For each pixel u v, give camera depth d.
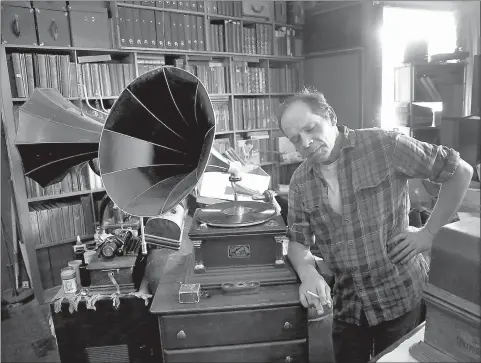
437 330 0.92
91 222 3.30
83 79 3.16
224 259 1.49
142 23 3.37
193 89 1.50
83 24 3.10
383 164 1.29
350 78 4.27
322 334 1.99
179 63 3.69
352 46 4.18
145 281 1.69
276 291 1.41
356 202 1.30
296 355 1.40
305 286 1.32
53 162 2.05
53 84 3.02
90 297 1.56
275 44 4.33
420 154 1.25
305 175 1.39
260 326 1.37
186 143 1.72
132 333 1.60
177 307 1.34
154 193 1.56
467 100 2.32
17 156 2.88
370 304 1.37
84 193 3.26
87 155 2.06
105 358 1.61
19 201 2.93
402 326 1.36
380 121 4.13
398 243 1.31
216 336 1.37
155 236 1.69
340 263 1.40
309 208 1.39
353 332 1.44
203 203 2.21
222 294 1.41
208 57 3.95
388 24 3.92
